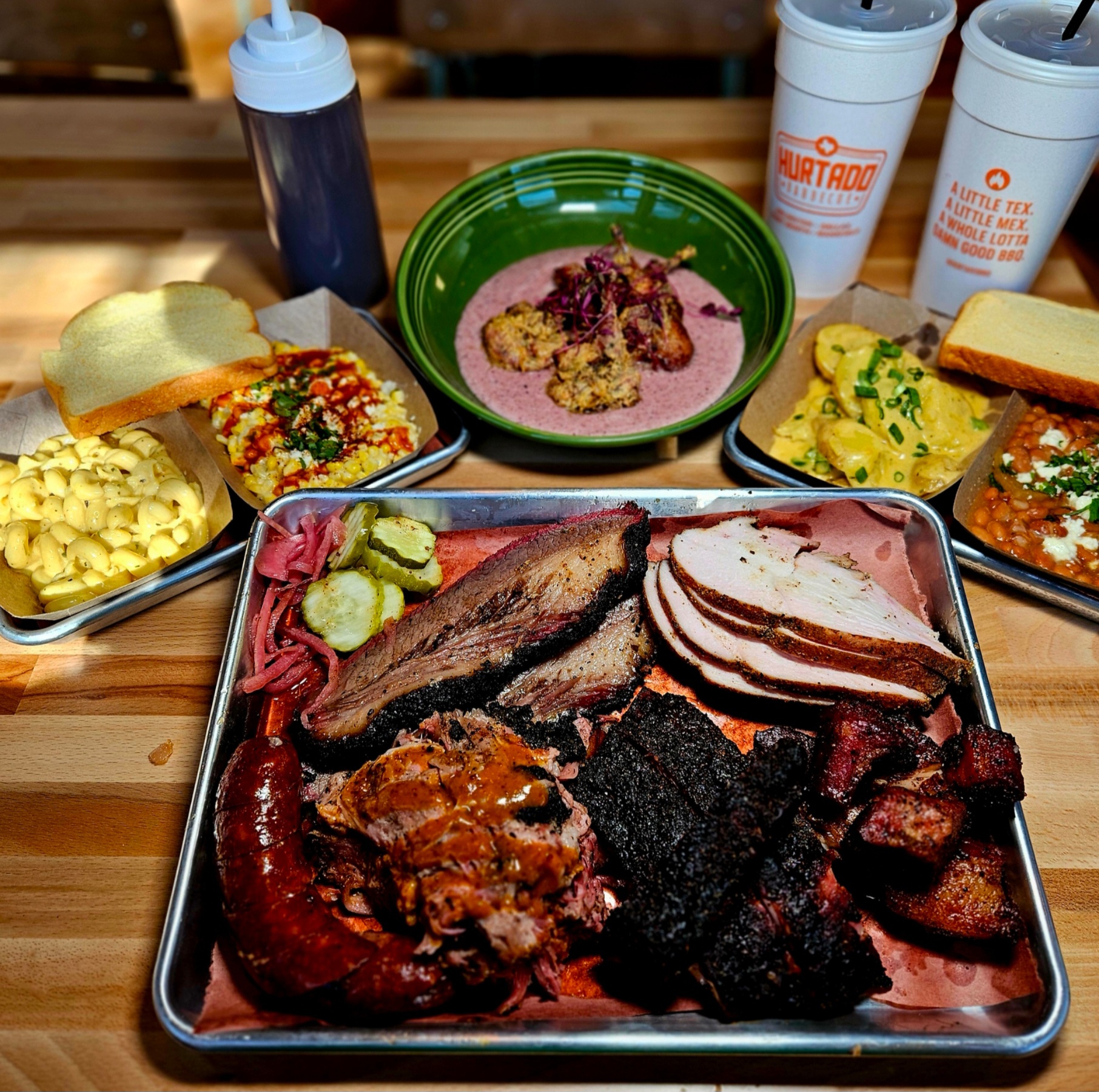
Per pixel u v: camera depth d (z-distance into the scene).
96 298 0.66
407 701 0.44
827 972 0.38
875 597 0.48
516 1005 0.39
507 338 0.59
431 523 0.51
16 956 0.42
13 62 1.08
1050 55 0.52
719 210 0.63
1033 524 0.52
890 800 0.39
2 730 0.48
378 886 0.41
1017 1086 0.39
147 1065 0.40
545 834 0.39
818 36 0.54
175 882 0.39
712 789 0.41
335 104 0.55
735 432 0.54
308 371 0.59
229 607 0.53
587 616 0.46
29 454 0.56
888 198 0.72
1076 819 0.45
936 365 0.59
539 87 1.13
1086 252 0.68
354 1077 0.39
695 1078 0.39
